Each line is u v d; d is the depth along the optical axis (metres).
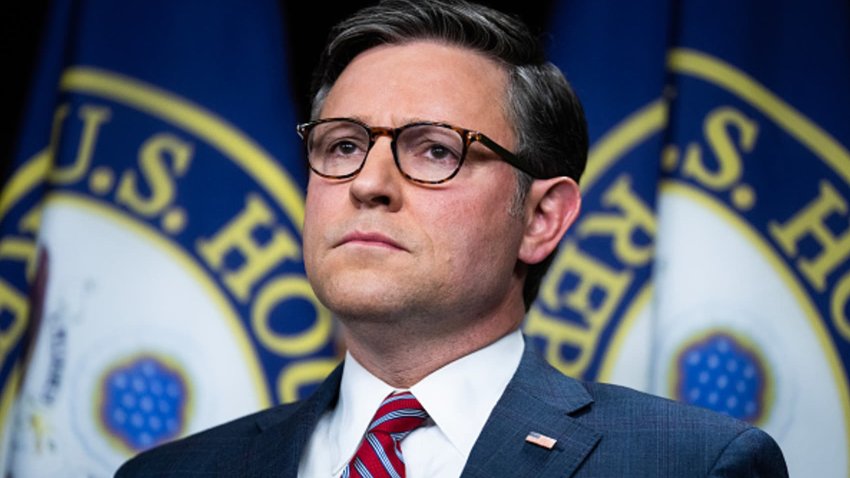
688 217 6.17
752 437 3.70
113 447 6.02
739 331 6.02
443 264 3.74
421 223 3.74
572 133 4.32
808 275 6.10
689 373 6.00
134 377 6.09
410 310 3.73
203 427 6.07
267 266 6.24
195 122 6.39
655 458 3.64
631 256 6.10
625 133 6.26
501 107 4.05
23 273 6.30
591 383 4.08
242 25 6.52
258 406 6.11
